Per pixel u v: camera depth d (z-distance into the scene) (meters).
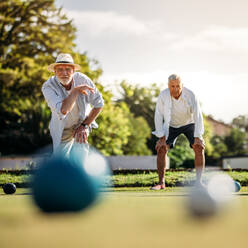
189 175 9.37
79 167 2.03
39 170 2.00
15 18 26.38
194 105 6.51
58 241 1.46
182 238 1.50
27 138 21.81
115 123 20.84
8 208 2.82
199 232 1.63
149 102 36.84
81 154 5.48
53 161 2.03
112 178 9.05
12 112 23.84
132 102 36.97
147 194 5.18
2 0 25.86
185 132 6.74
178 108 6.55
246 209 2.68
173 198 4.14
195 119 6.53
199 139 6.51
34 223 1.91
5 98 23.91
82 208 1.99
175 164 22.02
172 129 6.75
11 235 1.61
